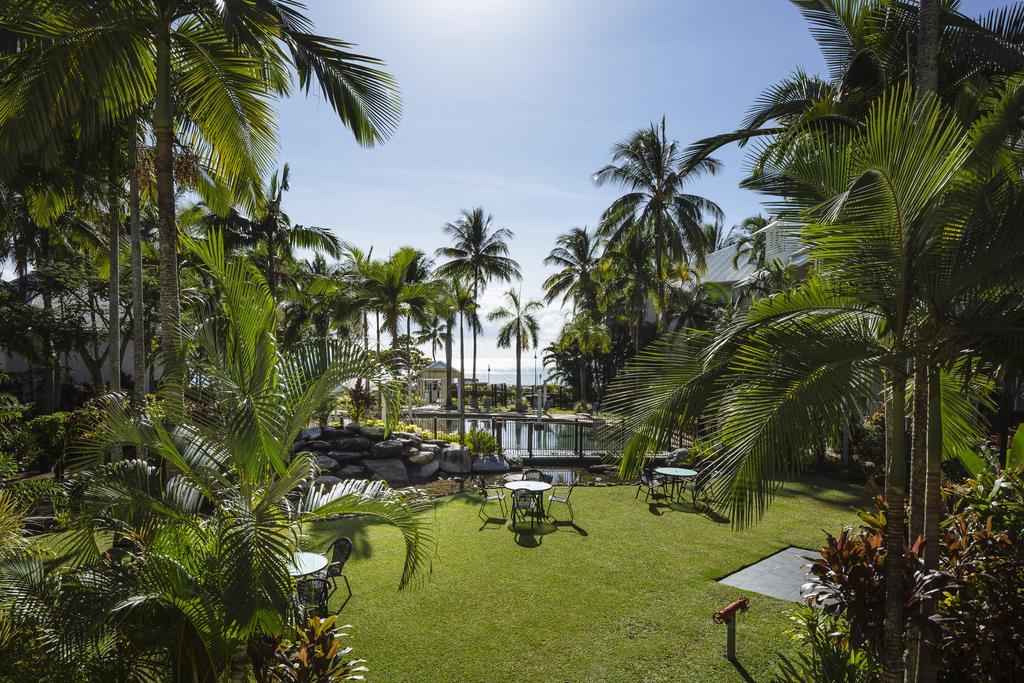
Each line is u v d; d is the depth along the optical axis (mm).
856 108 8664
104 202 11125
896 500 4234
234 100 7797
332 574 6902
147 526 4332
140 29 6469
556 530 10320
